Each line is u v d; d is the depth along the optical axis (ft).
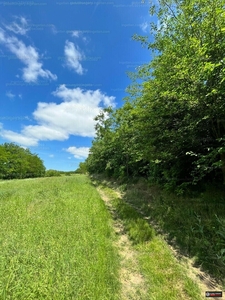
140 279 9.64
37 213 18.81
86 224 15.85
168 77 17.88
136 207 24.70
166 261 10.95
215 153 14.17
